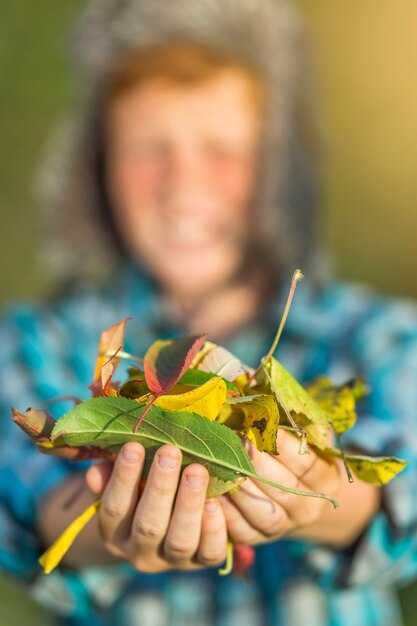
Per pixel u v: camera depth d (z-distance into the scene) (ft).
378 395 2.87
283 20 3.56
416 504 2.37
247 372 1.72
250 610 2.92
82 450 1.77
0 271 7.34
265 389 1.66
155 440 1.65
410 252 8.29
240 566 1.94
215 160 3.34
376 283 8.14
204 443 1.62
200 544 1.79
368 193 8.52
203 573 2.96
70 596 2.75
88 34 3.55
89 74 3.57
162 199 3.35
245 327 3.41
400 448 2.42
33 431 1.68
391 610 3.12
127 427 1.63
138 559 1.85
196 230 3.34
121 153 3.42
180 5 3.33
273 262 3.47
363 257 8.22
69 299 3.68
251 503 1.81
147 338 3.48
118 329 1.69
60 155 4.08
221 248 3.39
